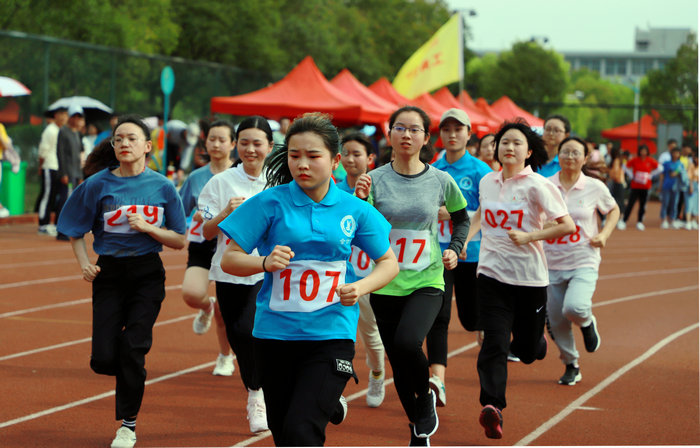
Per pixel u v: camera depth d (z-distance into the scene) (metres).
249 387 6.89
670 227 30.83
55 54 23.69
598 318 12.66
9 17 27.67
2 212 21.77
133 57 26.44
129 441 6.32
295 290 4.94
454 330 11.55
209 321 9.20
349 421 7.22
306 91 21.17
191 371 8.85
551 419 7.38
